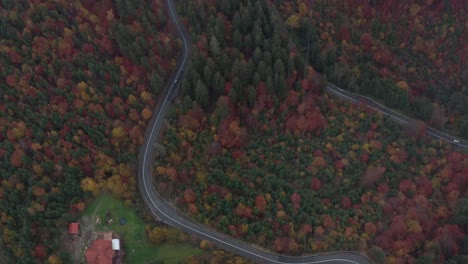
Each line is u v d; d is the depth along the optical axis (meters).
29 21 174.62
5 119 157.75
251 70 184.62
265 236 160.50
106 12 184.75
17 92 164.62
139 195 166.25
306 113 189.00
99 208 160.50
